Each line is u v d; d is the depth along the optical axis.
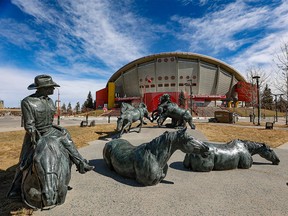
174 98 62.41
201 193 4.62
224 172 6.27
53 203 3.04
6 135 13.87
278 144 11.66
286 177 5.83
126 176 5.57
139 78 82.31
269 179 5.64
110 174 5.95
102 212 3.70
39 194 3.43
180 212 3.73
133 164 5.27
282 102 33.72
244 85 76.19
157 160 5.01
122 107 13.37
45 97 4.07
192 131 15.02
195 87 77.75
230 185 5.15
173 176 5.83
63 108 121.62
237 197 4.41
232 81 81.25
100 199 4.25
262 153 7.16
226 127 19.78
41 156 3.26
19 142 10.90
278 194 4.60
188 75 77.50
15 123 27.80
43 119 3.96
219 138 13.25
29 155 3.58
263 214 3.70
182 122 16.06
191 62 77.00
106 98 87.06
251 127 20.66
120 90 89.94
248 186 5.09
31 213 3.58
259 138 13.68
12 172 5.84
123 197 4.36
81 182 5.27
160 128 15.77
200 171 6.27
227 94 81.94
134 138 12.62
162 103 16.50
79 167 3.99
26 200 3.65
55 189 3.11
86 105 125.19
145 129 15.30
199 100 74.88
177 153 8.95
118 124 12.42
